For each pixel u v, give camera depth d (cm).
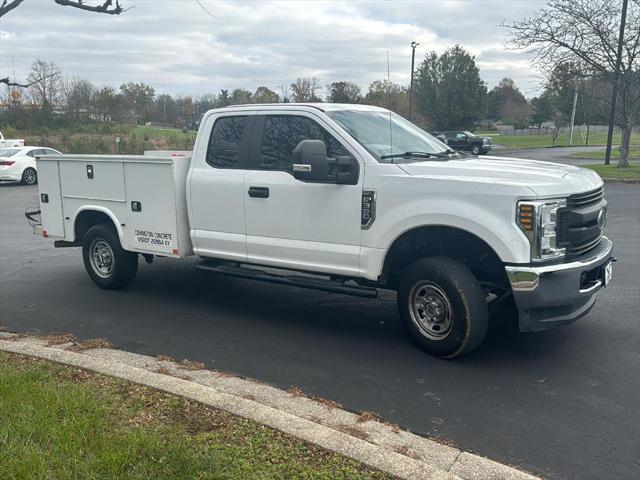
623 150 2447
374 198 529
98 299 726
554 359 521
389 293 743
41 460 325
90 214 772
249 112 620
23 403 388
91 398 402
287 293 750
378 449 346
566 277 475
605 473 349
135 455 331
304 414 408
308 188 564
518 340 566
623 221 1240
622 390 459
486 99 5844
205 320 641
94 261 770
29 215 834
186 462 326
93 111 4784
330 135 564
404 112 3859
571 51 2403
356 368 505
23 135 4072
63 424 362
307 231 573
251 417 381
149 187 677
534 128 7700
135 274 762
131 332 601
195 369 488
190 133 4478
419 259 553
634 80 2377
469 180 486
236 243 624
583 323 611
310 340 576
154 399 410
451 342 505
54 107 4472
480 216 477
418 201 505
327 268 567
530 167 539
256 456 339
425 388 464
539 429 400
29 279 836
